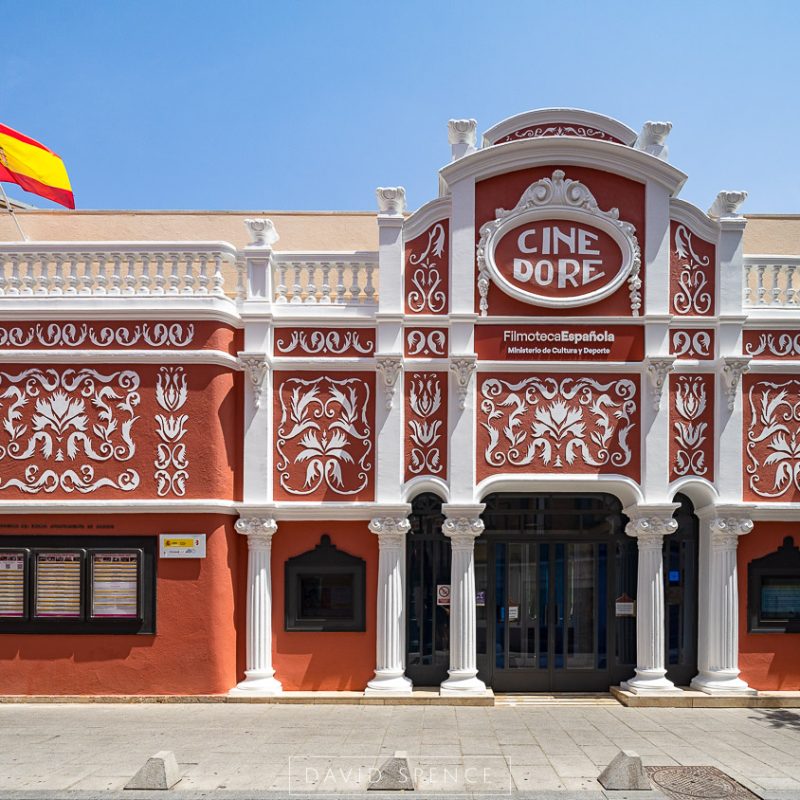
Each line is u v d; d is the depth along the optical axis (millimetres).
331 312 12055
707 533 12039
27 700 11188
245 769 8109
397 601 11641
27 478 11508
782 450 11984
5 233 15023
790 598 11922
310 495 11836
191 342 11672
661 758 8586
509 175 12188
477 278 12062
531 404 11906
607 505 12469
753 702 11258
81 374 11617
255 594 11562
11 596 11391
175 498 11453
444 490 11766
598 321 11953
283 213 14969
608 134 12336
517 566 12438
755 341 12117
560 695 12000
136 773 7883
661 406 11836
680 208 12156
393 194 12125
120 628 11312
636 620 12125
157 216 15000
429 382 11977
